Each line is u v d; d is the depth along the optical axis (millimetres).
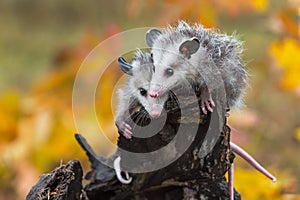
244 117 4297
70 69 4621
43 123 4367
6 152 4359
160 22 4230
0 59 7793
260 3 4172
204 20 4184
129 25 6234
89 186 3756
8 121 4375
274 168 4105
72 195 3691
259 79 4777
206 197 3715
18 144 4367
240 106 3713
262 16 6020
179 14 4223
